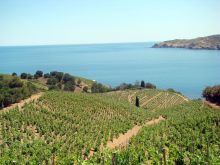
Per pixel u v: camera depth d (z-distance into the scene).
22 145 41.69
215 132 42.62
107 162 29.77
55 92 83.38
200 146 36.31
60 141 45.25
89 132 53.06
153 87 159.12
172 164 27.97
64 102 72.38
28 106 66.06
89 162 30.72
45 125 53.38
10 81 94.00
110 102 81.44
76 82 154.38
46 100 72.06
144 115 72.38
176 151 30.80
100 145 47.31
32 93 84.56
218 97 79.38
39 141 43.47
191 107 79.19
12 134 48.91
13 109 63.94
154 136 45.12
